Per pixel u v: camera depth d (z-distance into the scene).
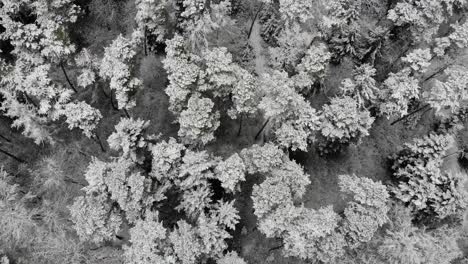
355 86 45.06
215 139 48.94
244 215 46.22
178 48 44.00
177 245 35.84
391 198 45.88
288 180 39.12
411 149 46.72
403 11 49.59
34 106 43.34
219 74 42.28
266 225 38.06
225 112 49.12
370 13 58.78
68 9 47.91
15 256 42.44
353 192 42.09
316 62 44.31
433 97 48.09
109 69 43.00
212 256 37.72
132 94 44.78
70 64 47.69
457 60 56.69
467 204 42.25
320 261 41.62
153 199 38.62
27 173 46.94
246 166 41.41
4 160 47.00
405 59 47.47
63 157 47.91
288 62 49.84
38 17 46.00
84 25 53.31
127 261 38.41
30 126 41.84
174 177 39.88
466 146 54.12
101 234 39.03
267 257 45.00
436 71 55.84
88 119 41.81
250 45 54.00
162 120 50.03
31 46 44.62
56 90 42.81
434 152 45.31
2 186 40.84
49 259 42.47
